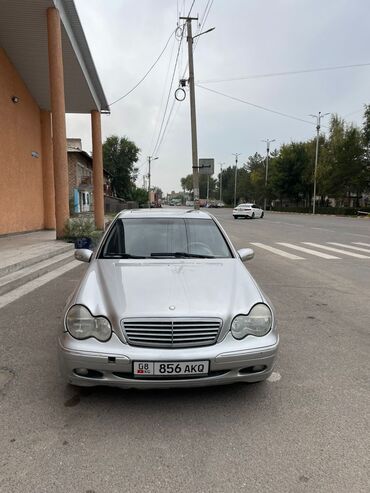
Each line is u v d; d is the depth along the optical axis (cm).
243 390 337
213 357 290
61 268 891
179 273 364
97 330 298
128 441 266
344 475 236
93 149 1912
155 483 228
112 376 291
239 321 306
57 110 1177
